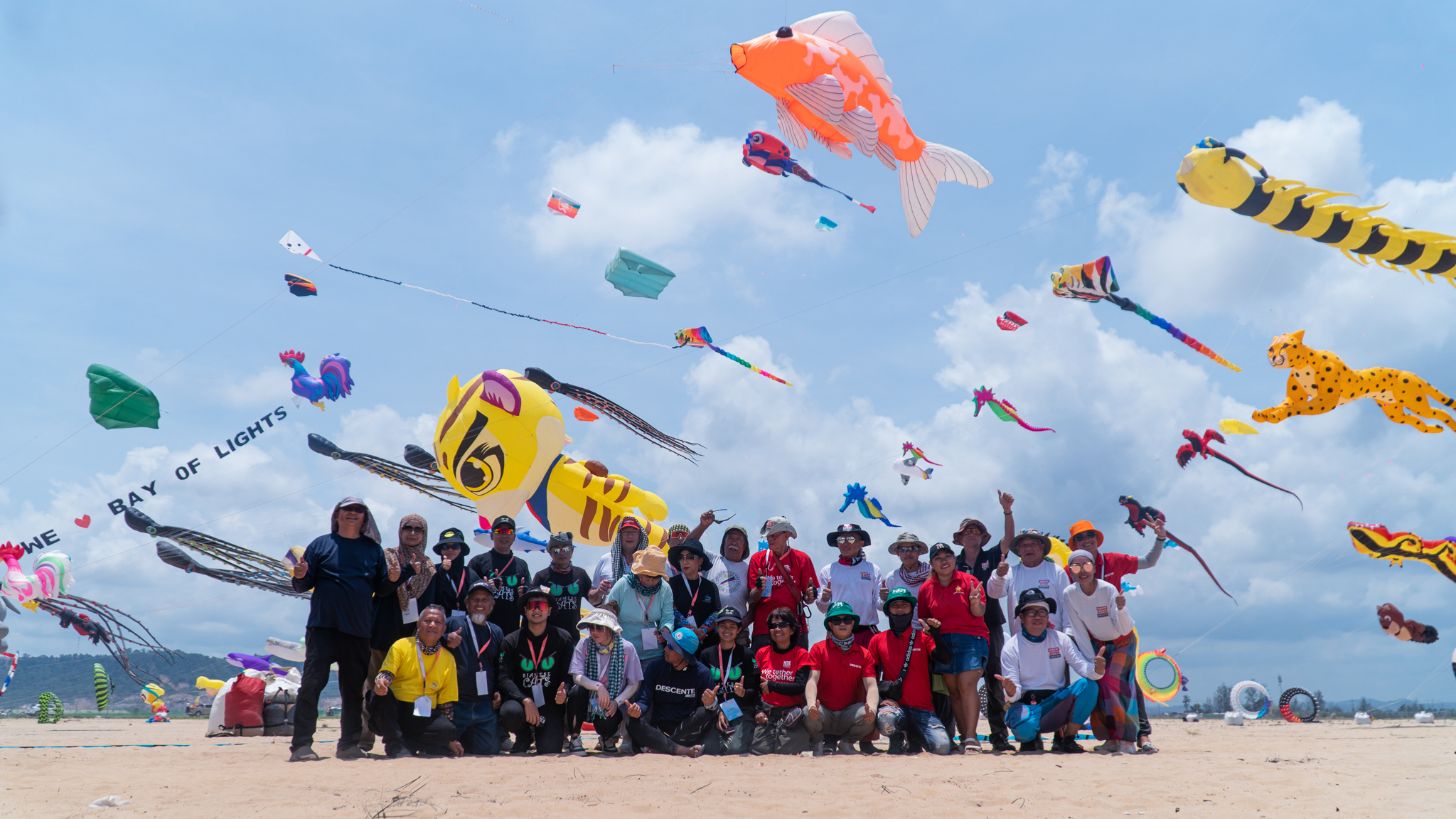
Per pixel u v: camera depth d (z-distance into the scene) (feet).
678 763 22.11
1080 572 25.63
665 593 26.94
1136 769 20.36
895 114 30.40
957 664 26.04
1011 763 21.86
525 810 14.62
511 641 25.64
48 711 57.06
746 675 26.02
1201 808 14.85
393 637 24.50
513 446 38.34
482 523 41.63
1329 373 29.14
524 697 24.89
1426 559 34.96
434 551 26.61
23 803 15.35
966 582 26.55
